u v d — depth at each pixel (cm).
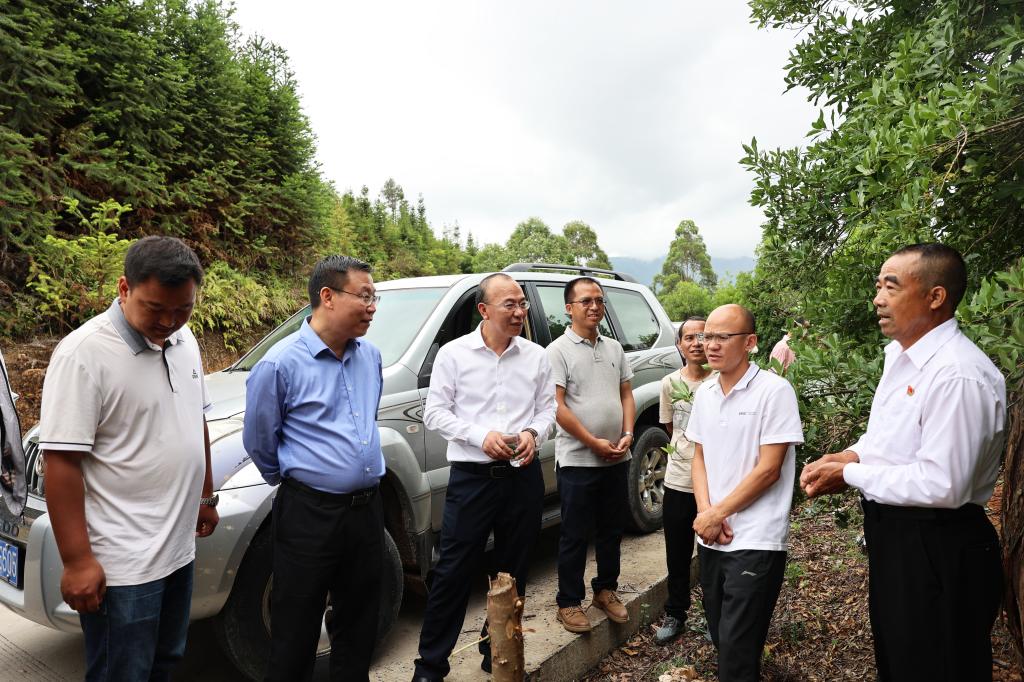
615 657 327
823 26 329
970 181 204
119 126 816
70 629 249
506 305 285
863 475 196
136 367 194
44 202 735
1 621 362
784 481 241
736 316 244
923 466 183
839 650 306
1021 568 202
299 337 238
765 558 234
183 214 895
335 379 237
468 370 289
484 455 278
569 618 315
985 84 194
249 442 232
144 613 196
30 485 271
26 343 690
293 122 1074
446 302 382
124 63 809
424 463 338
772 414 235
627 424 347
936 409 181
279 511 232
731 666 232
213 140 960
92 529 190
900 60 245
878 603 208
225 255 959
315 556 225
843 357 241
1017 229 229
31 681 297
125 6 833
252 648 274
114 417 190
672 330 542
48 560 246
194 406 217
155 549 197
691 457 329
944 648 187
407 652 320
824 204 280
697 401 263
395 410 328
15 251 723
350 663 244
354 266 237
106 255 728
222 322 874
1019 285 175
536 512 291
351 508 232
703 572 260
